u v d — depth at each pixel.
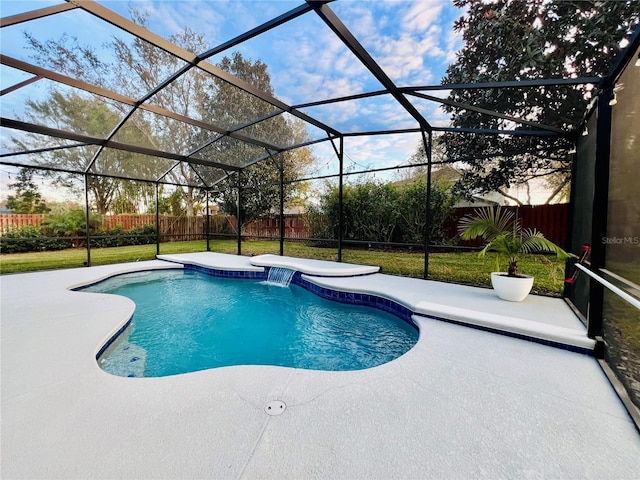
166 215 12.86
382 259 8.14
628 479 1.33
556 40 3.97
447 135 6.71
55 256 9.34
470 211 7.64
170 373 2.97
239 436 1.59
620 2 3.49
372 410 1.83
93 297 4.53
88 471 1.35
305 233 11.25
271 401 1.92
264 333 4.04
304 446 1.52
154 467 1.38
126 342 3.63
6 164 6.31
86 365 2.41
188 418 1.74
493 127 5.71
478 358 2.58
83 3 2.79
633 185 2.26
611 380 2.18
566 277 4.21
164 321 4.50
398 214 8.61
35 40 3.54
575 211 4.07
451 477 1.34
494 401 1.94
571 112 4.52
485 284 5.52
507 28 4.02
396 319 4.43
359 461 1.42
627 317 2.21
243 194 11.84
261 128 6.59
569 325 3.07
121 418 1.74
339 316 4.67
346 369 3.08
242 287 6.51
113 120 5.54
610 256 2.59
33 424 1.68
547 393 2.04
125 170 8.02
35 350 2.68
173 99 5.67
